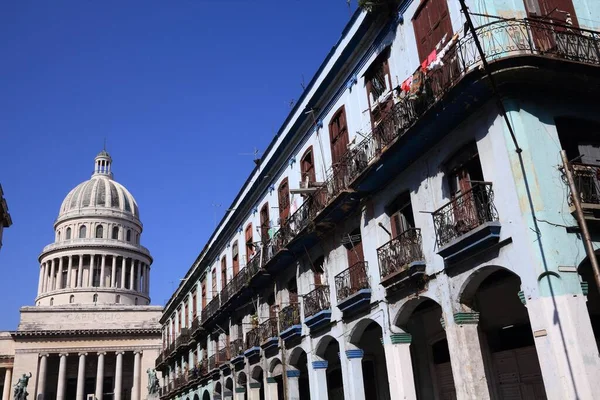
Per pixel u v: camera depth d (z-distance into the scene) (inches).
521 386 551.2
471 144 506.0
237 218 1192.2
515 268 434.0
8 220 1289.4
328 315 725.3
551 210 422.6
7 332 2792.8
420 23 584.1
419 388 689.6
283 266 892.0
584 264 449.1
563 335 392.2
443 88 491.8
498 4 486.6
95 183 3708.2
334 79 760.3
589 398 372.8
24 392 2297.0
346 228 716.0
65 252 3319.4
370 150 637.9
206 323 1325.0
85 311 2819.9
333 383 907.4
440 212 523.2
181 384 1599.4
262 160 1042.7
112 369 2859.3
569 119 477.1
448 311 506.9
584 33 513.7
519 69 437.7
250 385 1012.5
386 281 589.9
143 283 3558.1
